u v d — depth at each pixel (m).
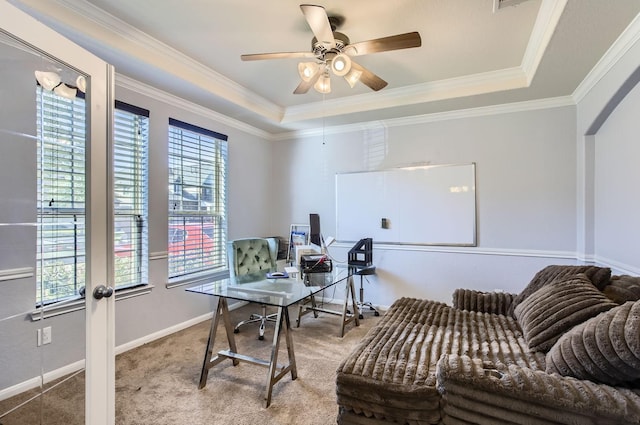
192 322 3.41
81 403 1.57
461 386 1.20
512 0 1.82
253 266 3.35
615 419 1.00
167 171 3.17
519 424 1.12
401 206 3.90
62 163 1.59
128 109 2.81
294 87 3.36
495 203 3.48
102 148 1.63
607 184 2.72
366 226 4.08
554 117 3.24
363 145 4.11
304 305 3.62
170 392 2.13
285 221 4.63
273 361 2.06
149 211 3.01
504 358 1.49
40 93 1.55
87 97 1.58
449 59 2.74
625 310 1.19
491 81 3.03
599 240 2.89
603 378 1.14
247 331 3.23
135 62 2.46
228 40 2.47
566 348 1.27
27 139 1.54
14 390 1.53
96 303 1.59
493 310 2.24
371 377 1.36
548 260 3.28
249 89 3.42
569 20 1.91
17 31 1.31
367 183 4.08
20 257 1.56
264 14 2.15
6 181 1.49
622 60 2.18
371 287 4.04
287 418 1.87
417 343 1.65
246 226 4.25
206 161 3.69
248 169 4.27
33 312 1.58
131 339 2.83
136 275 2.95
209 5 2.05
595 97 2.67
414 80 3.16
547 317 1.61
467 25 2.25
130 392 2.12
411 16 2.15
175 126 3.27
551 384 1.12
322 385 2.21
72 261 1.61
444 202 3.69
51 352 1.58
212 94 3.12
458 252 3.64
